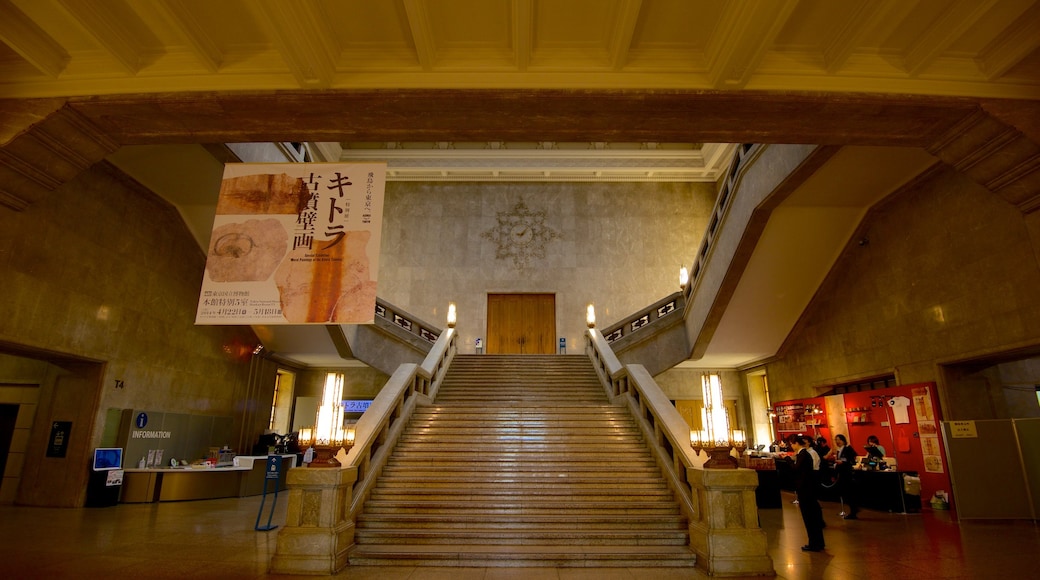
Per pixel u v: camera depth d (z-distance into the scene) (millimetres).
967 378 8703
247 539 6469
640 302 17312
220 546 6070
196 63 4926
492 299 17531
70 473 8742
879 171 8562
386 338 13508
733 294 11297
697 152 18453
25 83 4992
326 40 4594
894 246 9609
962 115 5117
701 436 5859
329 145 17250
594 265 17641
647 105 5047
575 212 18172
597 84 4945
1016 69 5000
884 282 9922
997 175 5348
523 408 9242
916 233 9102
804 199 9281
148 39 4812
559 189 18391
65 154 5312
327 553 5199
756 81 4918
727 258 10547
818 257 10844
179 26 4379
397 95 4973
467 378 11977
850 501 8359
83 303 8578
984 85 5039
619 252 17766
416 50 4754
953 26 4512
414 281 17453
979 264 7965
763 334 12797
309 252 5141
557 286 17453
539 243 17844
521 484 7043
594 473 7316
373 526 6230
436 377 11336
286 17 4094
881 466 9289
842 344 11180
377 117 5254
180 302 11008
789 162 8102
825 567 5320
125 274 9492
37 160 5176
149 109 5074
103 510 8562
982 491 8062
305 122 5320
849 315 10922
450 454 7754
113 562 5285
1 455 9422
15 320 7359
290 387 15656
